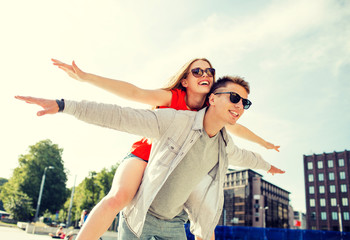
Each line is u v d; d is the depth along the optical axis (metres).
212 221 1.80
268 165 2.41
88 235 1.35
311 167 71.62
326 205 66.69
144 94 1.76
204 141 1.67
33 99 1.17
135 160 1.68
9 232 19.42
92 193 44.59
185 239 1.86
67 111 1.25
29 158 41.00
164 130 1.54
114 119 1.35
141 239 1.63
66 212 52.28
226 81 1.69
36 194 39.22
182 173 1.63
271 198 75.81
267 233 8.68
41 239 15.40
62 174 42.44
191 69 1.99
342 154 67.88
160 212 1.66
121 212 1.65
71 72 1.48
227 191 76.12
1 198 39.81
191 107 2.03
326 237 8.11
